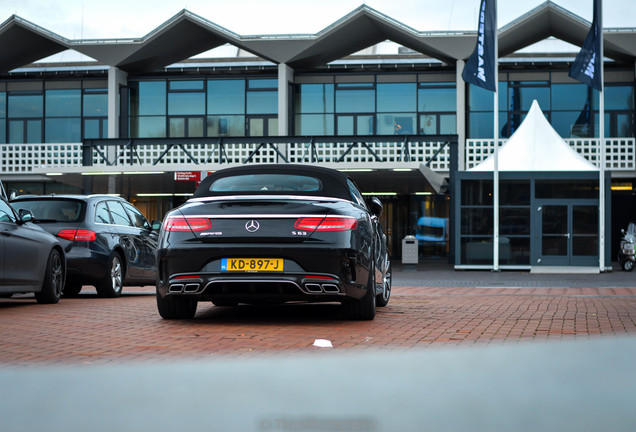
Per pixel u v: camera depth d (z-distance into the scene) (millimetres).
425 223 28812
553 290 12812
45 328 6574
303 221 6328
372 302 6957
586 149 28344
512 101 28812
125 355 5051
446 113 29281
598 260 20938
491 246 21375
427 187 26109
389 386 3900
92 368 4535
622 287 13734
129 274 11391
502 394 3701
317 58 28688
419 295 11188
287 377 4176
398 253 28812
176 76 30172
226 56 31375
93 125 30422
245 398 3607
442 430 2975
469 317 7500
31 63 30516
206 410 3354
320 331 6273
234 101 30047
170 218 6551
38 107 30641
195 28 27469
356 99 29641
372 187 26297
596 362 4707
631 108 28438
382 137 21953
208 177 7180
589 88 28578
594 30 20203
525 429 3004
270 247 6266
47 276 9039
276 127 29906
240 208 6410
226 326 6656
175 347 5402
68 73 30312
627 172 27547
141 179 23438
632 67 28391
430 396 3646
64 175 22359
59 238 10289
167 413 3305
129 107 30234
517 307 8719
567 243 21062
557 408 3395
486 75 20484
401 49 30375
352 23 26766
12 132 30641
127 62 28469
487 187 21391
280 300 6711
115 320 7219
